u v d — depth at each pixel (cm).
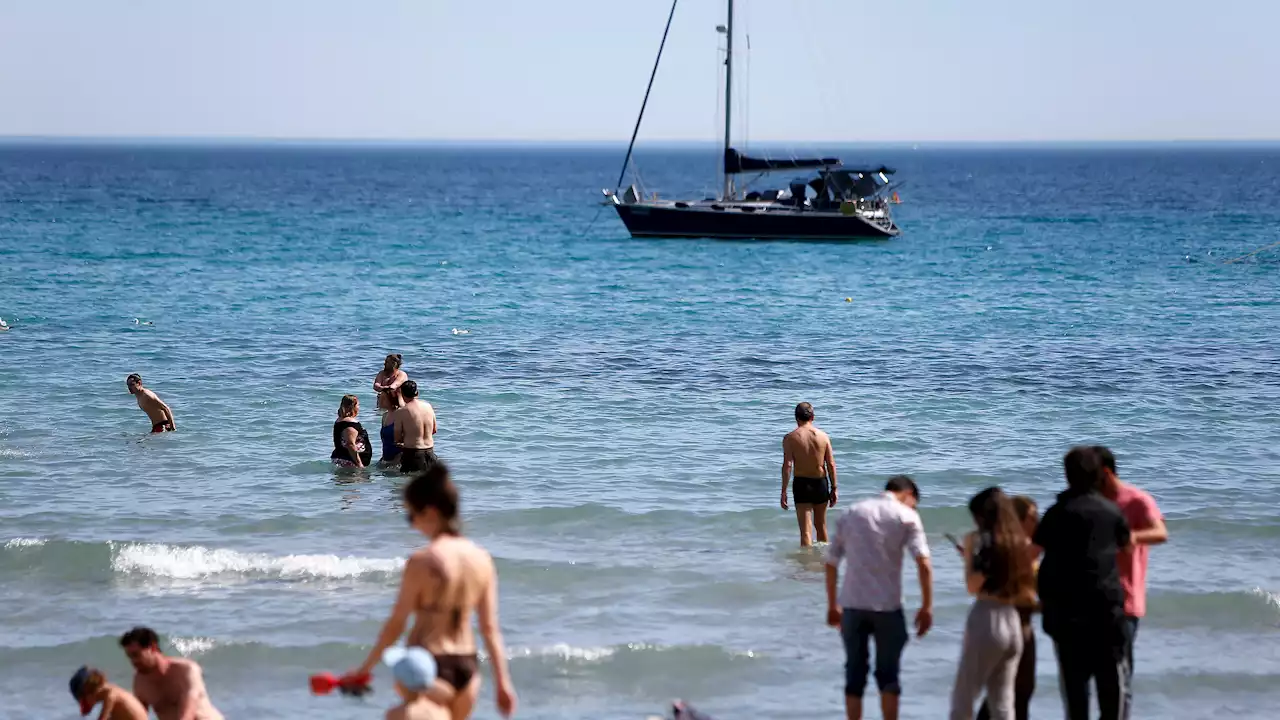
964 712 2877
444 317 12794
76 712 3734
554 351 10512
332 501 5888
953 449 7012
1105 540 2773
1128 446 7075
